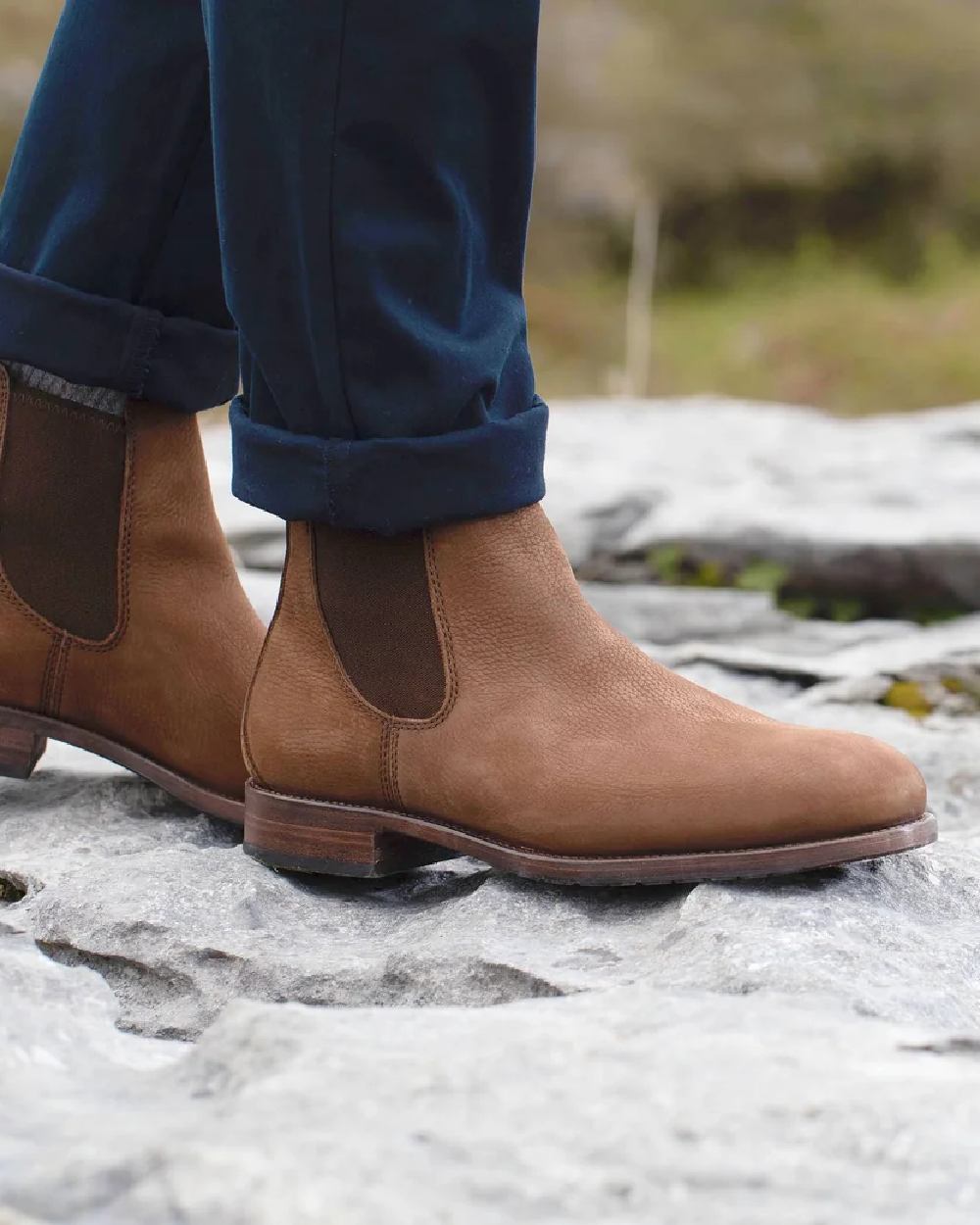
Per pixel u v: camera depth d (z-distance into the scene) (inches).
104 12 57.6
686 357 416.8
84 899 53.2
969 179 590.6
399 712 55.4
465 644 54.6
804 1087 34.6
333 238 49.8
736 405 240.7
